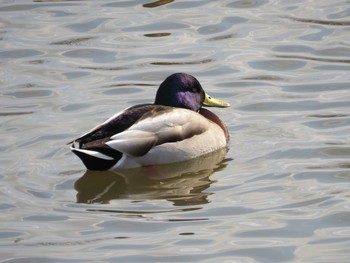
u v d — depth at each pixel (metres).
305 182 14.17
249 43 19.95
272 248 12.20
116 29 20.77
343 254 11.98
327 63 18.97
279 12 21.28
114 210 13.52
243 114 16.98
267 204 13.51
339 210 13.19
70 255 12.13
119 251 12.20
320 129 16.12
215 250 12.17
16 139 15.91
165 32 20.58
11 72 18.91
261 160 15.09
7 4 22.05
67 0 22.22
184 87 16.17
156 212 13.43
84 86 18.25
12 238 12.65
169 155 15.12
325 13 21.03
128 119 15.04
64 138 15.93
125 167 14.88
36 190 14.10
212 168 14.98
